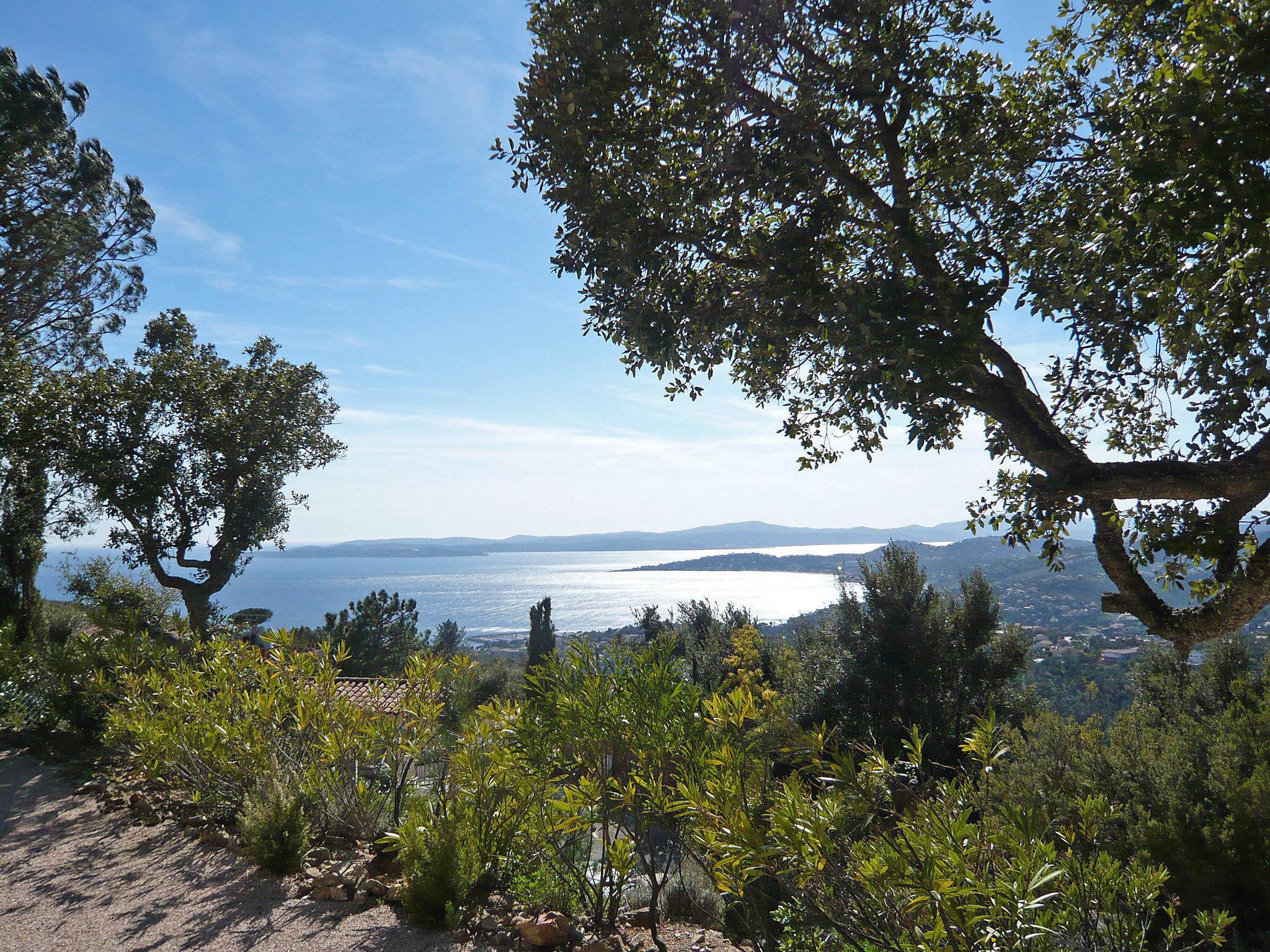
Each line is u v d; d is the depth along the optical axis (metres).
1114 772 8.27
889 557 18.00
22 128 23.77
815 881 3.78
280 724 9.20
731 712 5.73
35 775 10.66
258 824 7.19
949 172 5.14
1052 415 5.91
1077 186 5.09
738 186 5.22
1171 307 3.99
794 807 3.63
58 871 7.04
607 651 6.39
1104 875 3.85
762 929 5.24
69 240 26.03
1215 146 3.57
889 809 3.93
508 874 6.68
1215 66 3.85
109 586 25.91
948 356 4.07
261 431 20.36
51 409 18.39
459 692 9.36
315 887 6.59
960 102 5.35
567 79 5.16
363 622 24.98
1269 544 4.11
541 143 5.39
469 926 5.87
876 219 5.56
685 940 5.72
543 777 6.47
